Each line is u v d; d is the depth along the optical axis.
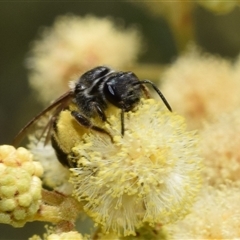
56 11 0.19
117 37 0.15
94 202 0.10
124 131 0.10
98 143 0.10
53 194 0.10
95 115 0.10
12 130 0.17
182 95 0.13
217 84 0.13
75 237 0.10
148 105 0.10
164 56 0.16
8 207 0.10
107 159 0.10
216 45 0.17
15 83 0.18
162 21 0.16
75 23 0.15
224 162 0.11
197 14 0.17
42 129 0.11
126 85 0.10
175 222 0.10
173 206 0.10
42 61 0.15
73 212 0.10
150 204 0.10
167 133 0.10
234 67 0.13
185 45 0.14
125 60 0.15
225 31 0.17
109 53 0.15
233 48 0.17
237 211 0.10
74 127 0.10
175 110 0.13
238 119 0.11
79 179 0.10
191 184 0.10
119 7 0.18
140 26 0.17
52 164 0.11
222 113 0.12
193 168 0.10
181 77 0.13
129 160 0.10
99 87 0.10
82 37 0.15
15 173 0.10
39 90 0.15
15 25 0.18
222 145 0.11
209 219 0.10
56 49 0.15
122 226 0.10
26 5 0.19
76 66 0.15
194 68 0.13
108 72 0.11
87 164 0.10
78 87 0.11
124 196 0.10
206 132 0.11
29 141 0.11
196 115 0.13
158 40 0.16
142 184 0.10
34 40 0.17
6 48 0.18
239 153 0.11
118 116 0.10
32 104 0.17
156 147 0.10
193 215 0.10
